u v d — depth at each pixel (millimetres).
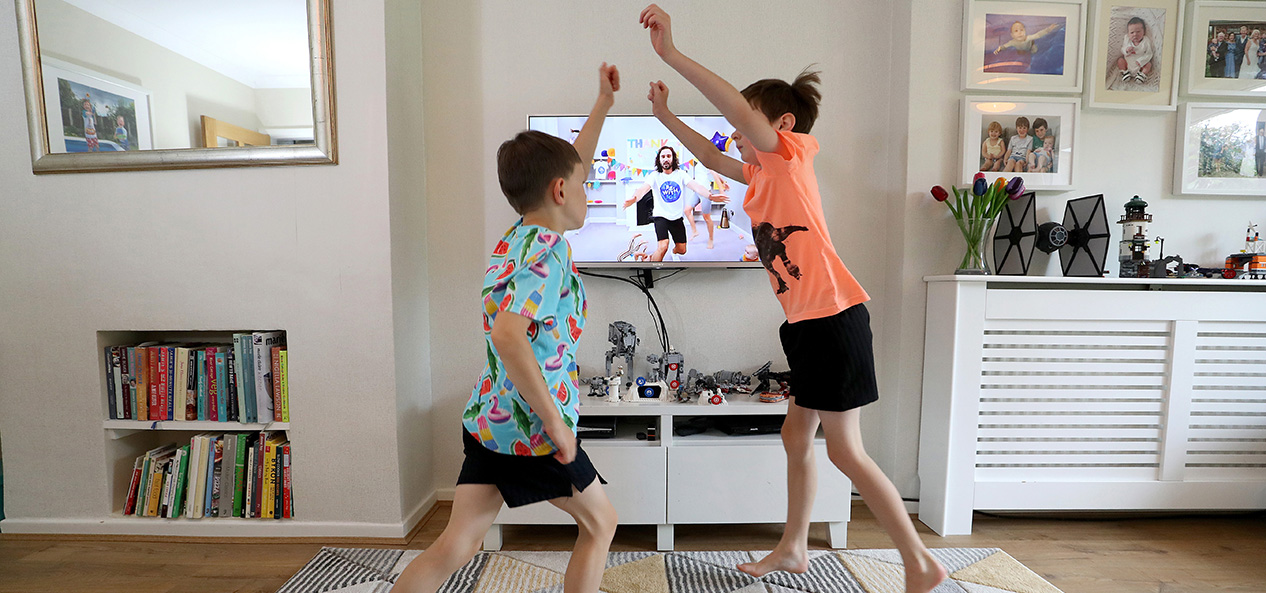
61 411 1968
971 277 1860
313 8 1844
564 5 2205
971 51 2084
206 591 1609
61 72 1916
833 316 1344
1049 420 1943
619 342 2070
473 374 2266
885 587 1581
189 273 1931
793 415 1551
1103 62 2123
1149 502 1952
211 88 1902
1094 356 1928
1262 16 2131
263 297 1928
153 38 1911
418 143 2154
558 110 2223
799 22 2213
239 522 1951
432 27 2211
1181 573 1685
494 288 1050
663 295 2264
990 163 2104
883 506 1370
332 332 1919
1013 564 1711
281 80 1895
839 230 2252
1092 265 2010
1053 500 1943
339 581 1640
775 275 1425
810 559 1754
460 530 1075
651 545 1886
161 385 1970
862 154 2240
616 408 1869
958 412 1921
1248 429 1950
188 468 1976
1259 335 1934
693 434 1944
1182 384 1929
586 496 1090
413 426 2078
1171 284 1956
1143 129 2191
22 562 1782
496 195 2240
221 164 1888
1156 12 2123
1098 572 1689
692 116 2102
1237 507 1946
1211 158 2178
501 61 2221
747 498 1860
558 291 1025
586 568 1097
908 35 2098
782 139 1327
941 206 2117
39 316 1960
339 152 1889
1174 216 2213
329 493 1948
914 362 2141
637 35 2207
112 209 1926
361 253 1900
